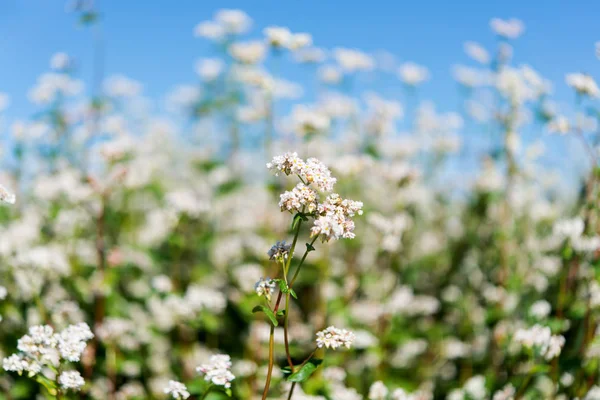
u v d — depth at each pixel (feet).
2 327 2.13
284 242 1.44
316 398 1.86
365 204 3.05
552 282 2.27
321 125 2.54
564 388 1.98
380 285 2.70
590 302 1.93
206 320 2.22
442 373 2.57
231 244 2.86
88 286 2.31
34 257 2.02
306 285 2.73
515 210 2.86
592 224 2.04
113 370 2.16
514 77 2.59
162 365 2.33
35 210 2.78
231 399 1.51
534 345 1.82
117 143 2.43
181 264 2.82
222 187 2.85
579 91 2.05
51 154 2.73
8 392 2.00
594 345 1.89
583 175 2.30
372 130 3.20
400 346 2.54
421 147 3.54
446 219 3.53
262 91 2.65
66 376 1.50
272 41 2.53
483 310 2.70
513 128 2.67
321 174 1.42
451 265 3.18
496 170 2.96
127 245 2.73
